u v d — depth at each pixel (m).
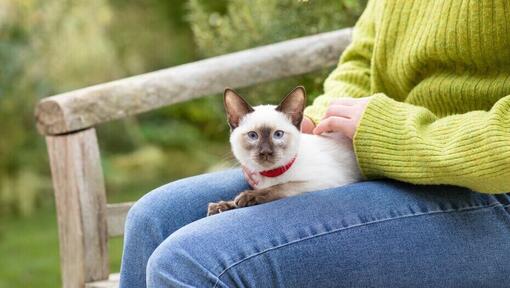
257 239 1.89
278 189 2.21
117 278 3.06
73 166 3.04
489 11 2.08
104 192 3.11
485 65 2.12
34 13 7.11
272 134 2.34
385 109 2.11
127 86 3.22
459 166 1.91
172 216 2.26
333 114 2.22
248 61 3.50
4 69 7.08
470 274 1.97
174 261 1.86
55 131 3.05
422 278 1.95
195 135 8.30
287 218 1.93
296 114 2.44
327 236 1.92
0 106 7.16
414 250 1.95
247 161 2.35
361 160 2.13
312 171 2.28
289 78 4.07
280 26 4.20
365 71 2.63
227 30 4.45
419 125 2.05
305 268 1.89
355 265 1.92
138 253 2.23
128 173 7.76
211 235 1.89
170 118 8.52
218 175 2.42
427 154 1.96
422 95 2.26
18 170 7.33
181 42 8.69
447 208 2.01
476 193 2.05
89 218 3.05
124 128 8.09
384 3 2.40
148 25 8.62
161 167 7.89
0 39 7.09
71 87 7.39
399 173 2.02
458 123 1.99
